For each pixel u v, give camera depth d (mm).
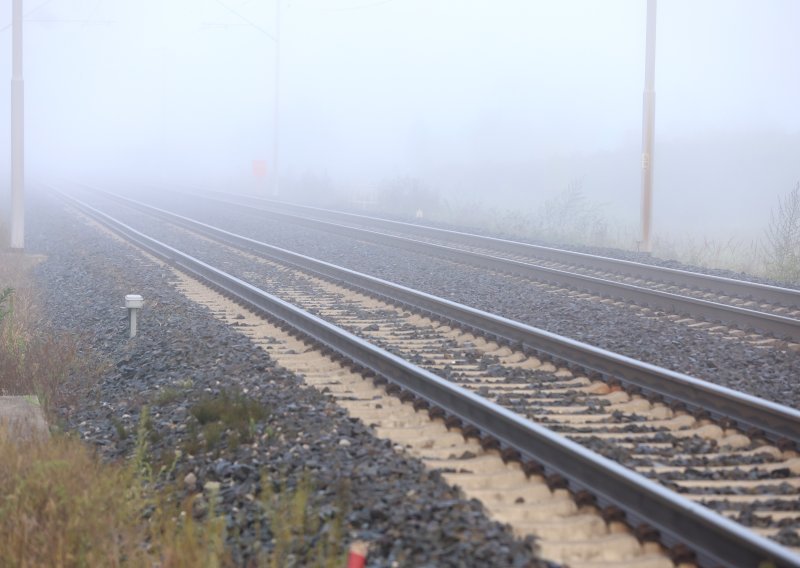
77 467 7488
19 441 8383
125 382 12016
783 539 6227
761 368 11789
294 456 7930
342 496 6812
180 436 9102
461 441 8516
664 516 6250
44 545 6266
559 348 11867
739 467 7945
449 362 12023
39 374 12086
